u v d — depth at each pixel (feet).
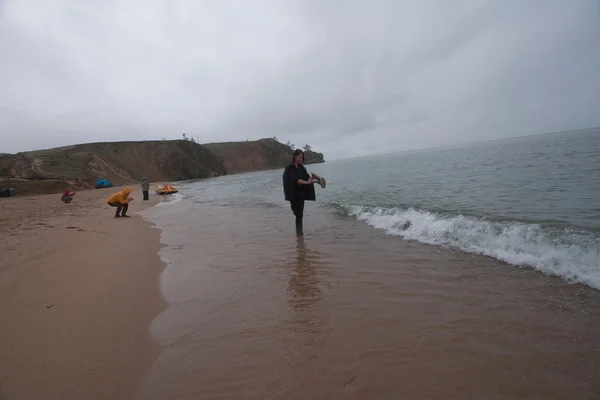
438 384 7.08
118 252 19.11
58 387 7.23
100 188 138.00
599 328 8.73
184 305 11.75
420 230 20.47
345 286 12.91
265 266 15.98
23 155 184.96
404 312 10.44
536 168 51.83
